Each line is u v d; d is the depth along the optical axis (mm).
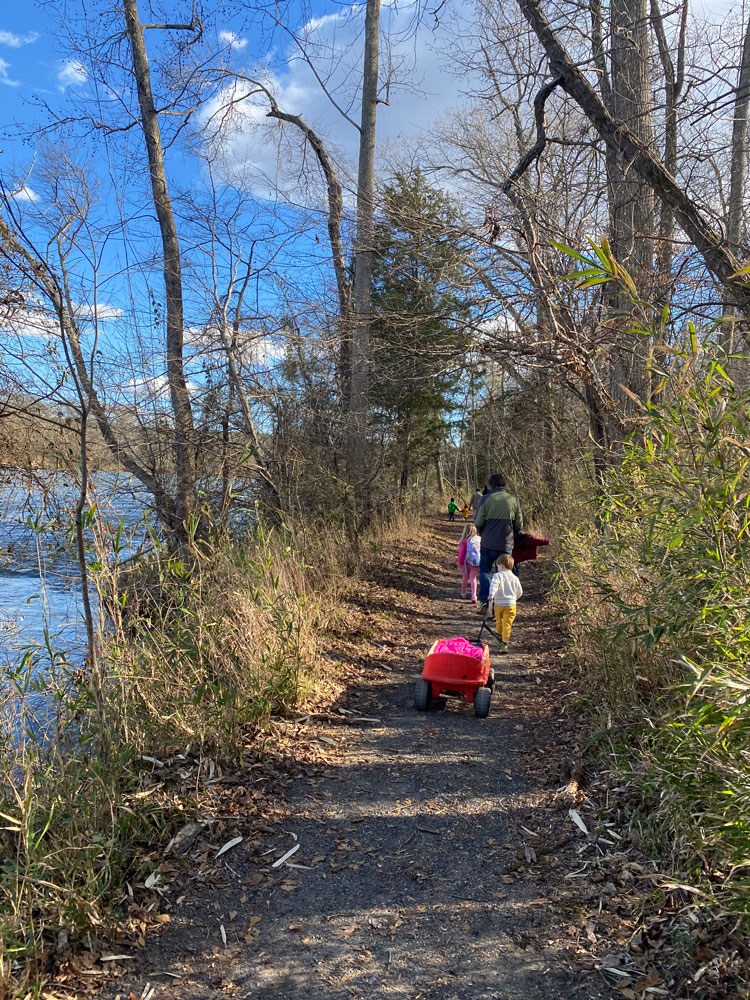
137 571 5371
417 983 2736
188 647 5062
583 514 9484
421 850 3699
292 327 10242
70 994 2676
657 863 3246
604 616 5652
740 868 2844
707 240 5395
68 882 3088
